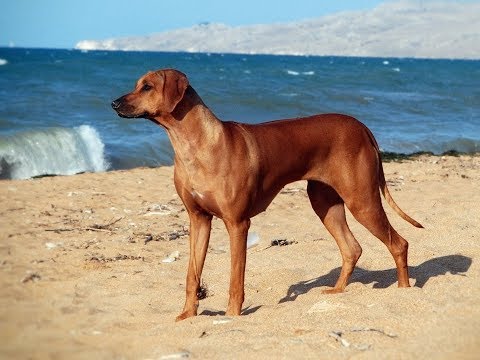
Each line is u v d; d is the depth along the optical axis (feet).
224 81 78.69
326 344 12.56
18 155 29.81
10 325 13.71
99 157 32.19
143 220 20.33
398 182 25.30
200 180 13.87
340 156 14.79
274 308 14.19
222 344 12.74
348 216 20.10
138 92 13.80
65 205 21.50
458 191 23.21
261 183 14.30
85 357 12.64
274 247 17.98
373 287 15.56
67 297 14.98
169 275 16.28
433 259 16.74
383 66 198.08
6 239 18.17
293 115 50.96
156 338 13.17
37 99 49.16
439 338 12.59
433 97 69.97
